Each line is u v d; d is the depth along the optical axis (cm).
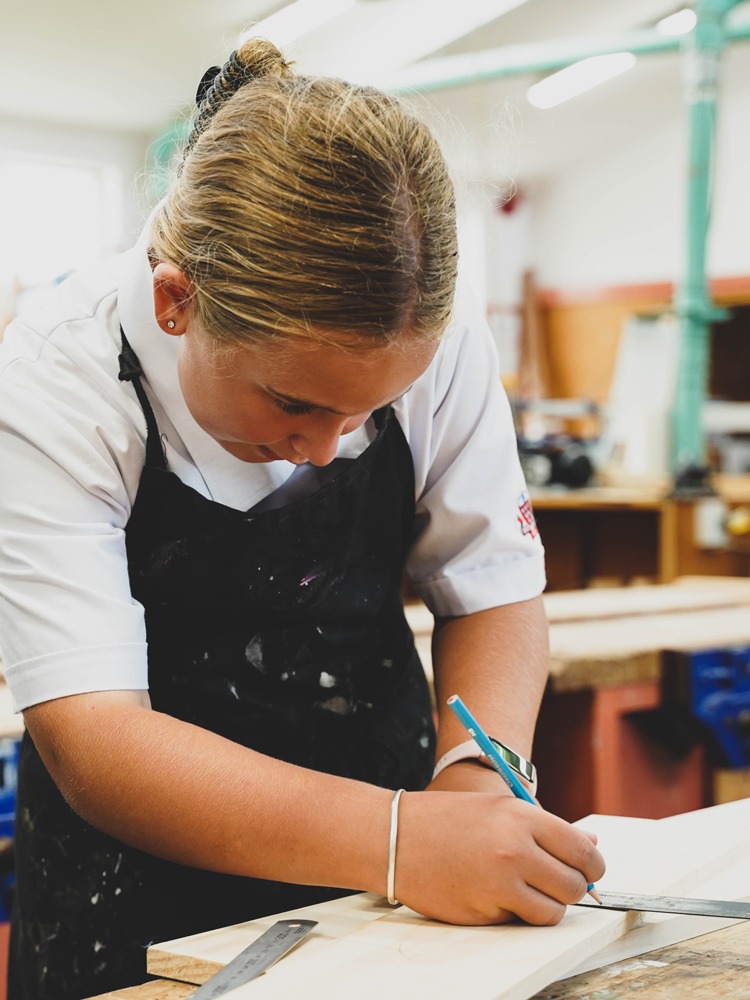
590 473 418
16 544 96
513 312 766
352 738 123
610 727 196
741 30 441
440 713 117
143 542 109
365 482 114
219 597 112
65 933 116
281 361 83
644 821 119
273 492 112
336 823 91
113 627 96
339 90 87
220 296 84
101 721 93
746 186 702
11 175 742
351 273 80
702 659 201
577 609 246
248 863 91
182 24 591
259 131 85
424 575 127
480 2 593
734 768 205
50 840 117
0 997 158
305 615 115
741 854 111
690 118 439
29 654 94
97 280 108
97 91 685
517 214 847
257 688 116
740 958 88
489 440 119
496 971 81
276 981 80
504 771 96
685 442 443
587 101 741
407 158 84
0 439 98
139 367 102
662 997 81
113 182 761
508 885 88
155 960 88
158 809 91
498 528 119
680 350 446
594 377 721
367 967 82
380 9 595
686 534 396
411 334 84
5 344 104
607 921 91
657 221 769
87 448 99
